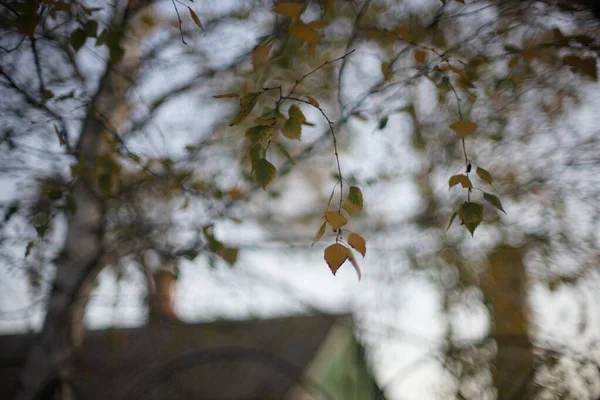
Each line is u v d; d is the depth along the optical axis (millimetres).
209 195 5105
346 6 4625
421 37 4184
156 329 7207
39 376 5363
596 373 4531
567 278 5422
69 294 5305
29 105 4211
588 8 3768
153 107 4863
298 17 2746
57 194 4359
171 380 6551
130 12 4668
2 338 7219
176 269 5102
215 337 6598
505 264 6008
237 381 6824
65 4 3371
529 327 5746
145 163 4645
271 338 7410
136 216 5387
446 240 6691
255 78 4992
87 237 5422
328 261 2361
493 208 6117
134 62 5027
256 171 2447
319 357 7105
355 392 8109
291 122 2561
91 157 4758
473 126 2666
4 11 3842
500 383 5332
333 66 4520
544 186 5801
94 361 6332
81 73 4711
